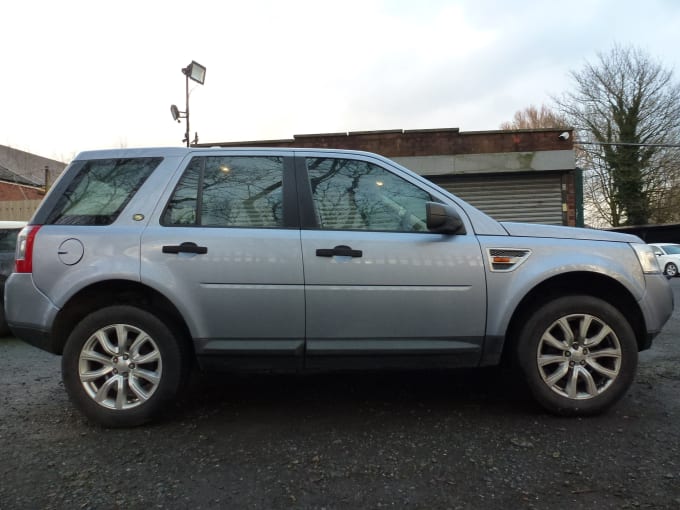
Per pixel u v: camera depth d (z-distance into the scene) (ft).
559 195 48.06
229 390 12.90
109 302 10.69
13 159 119.14
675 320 22.93
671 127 91.97
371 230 10.57
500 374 14.03
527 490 7.70
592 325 10.71
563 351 10.57
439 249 10.37
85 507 7.33
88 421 10.78
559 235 10.92
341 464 8.65
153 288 10.03
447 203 10.86
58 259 10.18
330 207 10.71
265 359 10.30
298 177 10.87
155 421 10.70
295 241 10.26
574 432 9.87
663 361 15.26
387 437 9.80
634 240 11.23
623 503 7.29
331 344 10.23
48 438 9.89
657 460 8.60
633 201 96.58
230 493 7.71
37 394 12.78
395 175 11.09
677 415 10.70
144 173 10.84
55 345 10.50
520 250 10.53
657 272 11.00
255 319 10.14
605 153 96.94
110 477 8.26
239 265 10.11
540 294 11.11
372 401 11.96
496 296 10.36
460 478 8.11
